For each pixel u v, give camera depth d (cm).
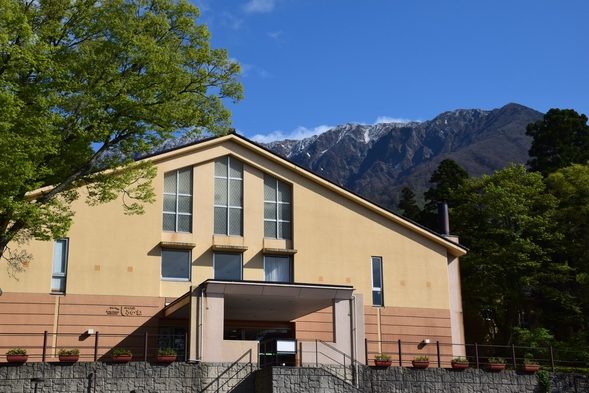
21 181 1869
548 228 4197
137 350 2767
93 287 2778
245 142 3127
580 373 2875
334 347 2492
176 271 2934
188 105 2238
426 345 3250
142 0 2236
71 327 2712
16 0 2091
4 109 1809
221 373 2348
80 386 2194
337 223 3234
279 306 2692
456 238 3547
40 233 2056
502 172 4419
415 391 2578
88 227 2828
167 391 2275
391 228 3334
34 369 2164
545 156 5600
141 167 2283
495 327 4428
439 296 3341
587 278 3794
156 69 2091
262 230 3103
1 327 2628
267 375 2219
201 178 3064
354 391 2233
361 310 2584
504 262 4028
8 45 1919
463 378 2667
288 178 3197
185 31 2294
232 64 2319
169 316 2788
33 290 2700
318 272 3130
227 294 2428
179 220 2994
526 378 2759
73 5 2125
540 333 3744
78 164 2123
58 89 2011
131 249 2867
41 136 1944
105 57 2080
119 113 2097
